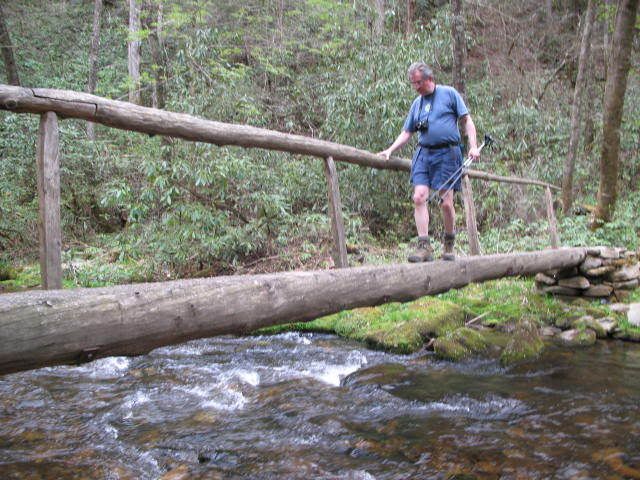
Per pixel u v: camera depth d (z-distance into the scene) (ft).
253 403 13.37
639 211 33.30
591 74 44.78
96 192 31.53
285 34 43.68
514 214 32.50
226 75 28.55
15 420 12.26
